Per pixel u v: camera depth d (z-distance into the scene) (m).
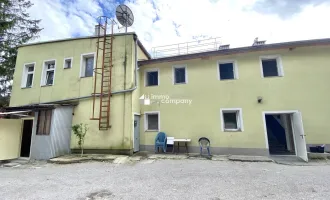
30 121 9.08
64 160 7.27
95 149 8.65
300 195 3.54
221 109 8.75
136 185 4.34
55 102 9.69
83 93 9.41
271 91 8.27
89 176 5.22
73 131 8.72
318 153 7.07
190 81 9.49
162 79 9.97
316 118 7.59
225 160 7.14
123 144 8.37
